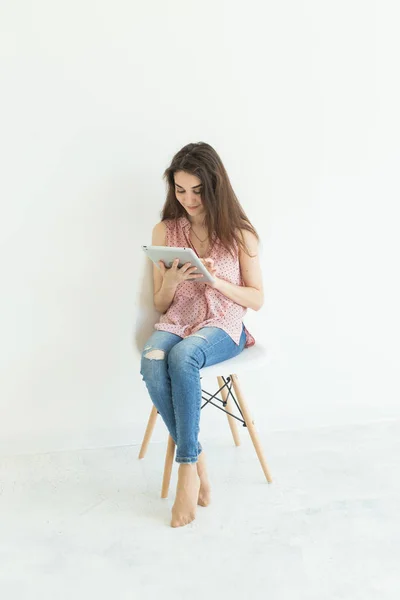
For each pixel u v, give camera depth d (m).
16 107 2.04
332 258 2.30
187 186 1.88
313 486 1.95
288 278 2.29
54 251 2.14
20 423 2.24
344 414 2.42
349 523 1.75
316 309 2.33
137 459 2.19
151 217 2.18
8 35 1.99
